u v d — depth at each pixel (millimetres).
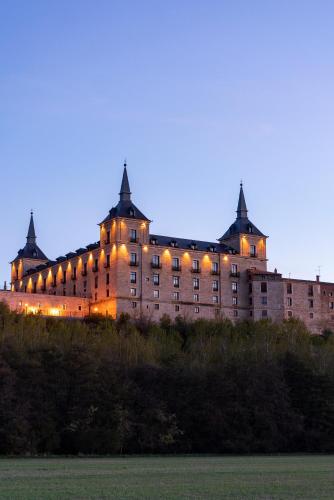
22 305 173500
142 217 181125
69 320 144500
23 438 67250
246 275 192750
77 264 191375
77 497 27906
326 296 194375
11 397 69188
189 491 30203
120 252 176000
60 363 74312
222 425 74188
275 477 37281
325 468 45156
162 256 182000
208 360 83625
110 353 81062
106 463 52281
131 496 28344
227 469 44000
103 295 178500
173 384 77062
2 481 34281
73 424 70375
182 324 137875
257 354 85625
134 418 73188
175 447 73688
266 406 76500
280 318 186875
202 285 185750
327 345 105625
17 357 73938
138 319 150875
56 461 55750
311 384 80125
